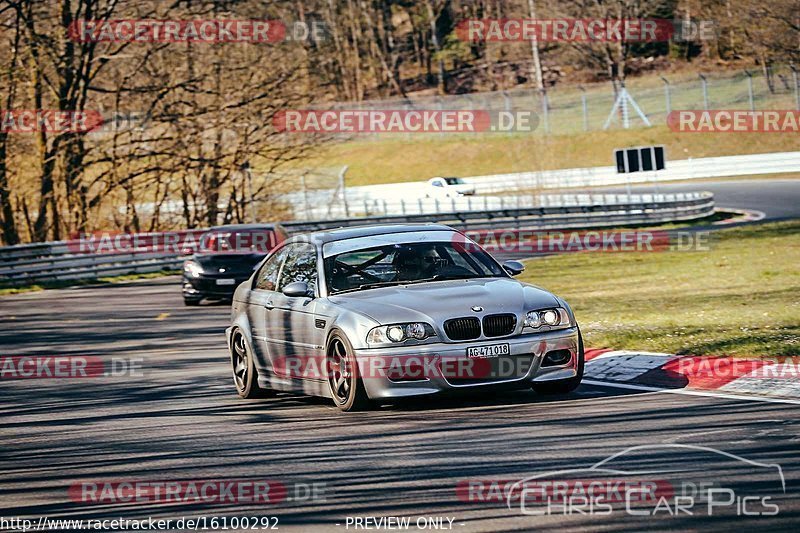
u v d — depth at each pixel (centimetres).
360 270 2983
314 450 2347
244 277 6744
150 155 11838
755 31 19375
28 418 3089
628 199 13625
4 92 10800
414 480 2000
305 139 12962
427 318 2677
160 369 4025
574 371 2778
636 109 19925
